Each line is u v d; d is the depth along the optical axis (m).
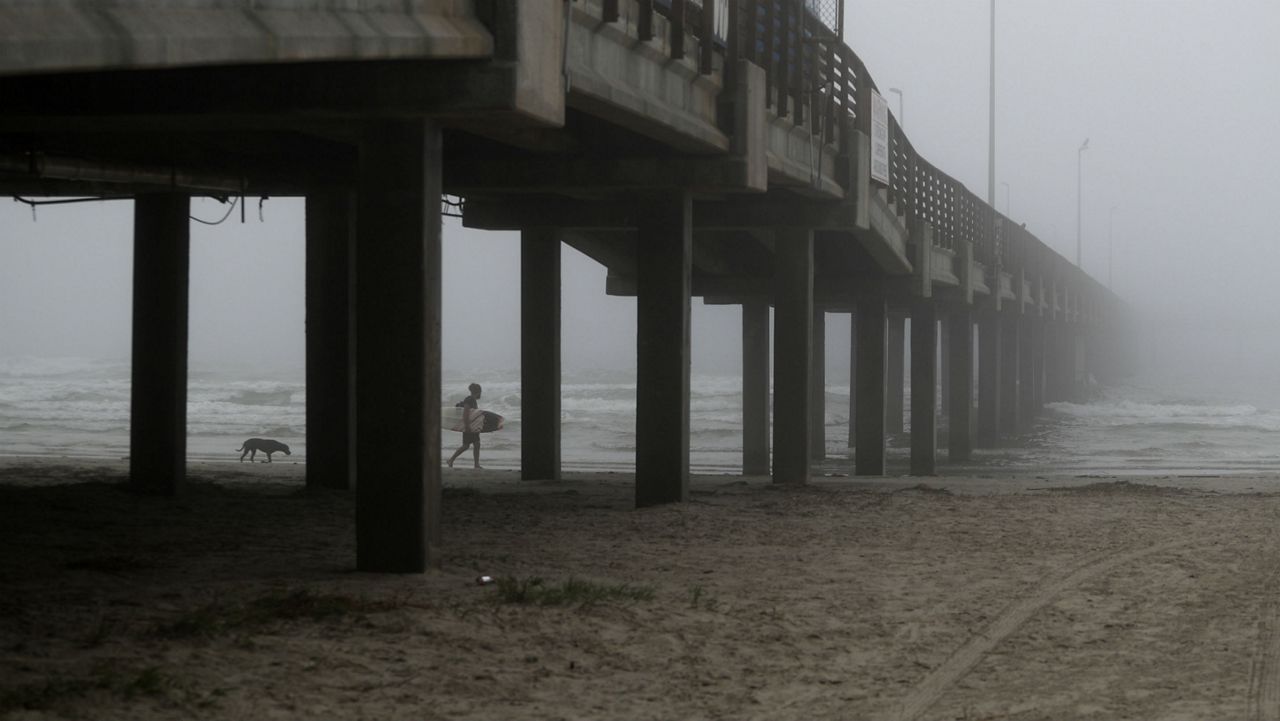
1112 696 7.80
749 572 12.19
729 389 94.94
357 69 10.62
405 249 11.01
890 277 30.08
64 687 7.02
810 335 22.83
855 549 13.86
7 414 59.81
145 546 12.97
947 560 13.15
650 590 10.80
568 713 7.20
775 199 22.23
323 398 19.20
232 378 111.44
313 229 19.08
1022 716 7.32
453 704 7.29
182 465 18.00
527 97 10.75
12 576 10.74
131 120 10.77
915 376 34.25
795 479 22.89
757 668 8.41
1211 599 11.10
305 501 17.72
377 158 11.01
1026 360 56.38
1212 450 43.94
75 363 132.50
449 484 22.81
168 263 17.64
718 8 16.67
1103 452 43.25
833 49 21.59
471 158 17.06
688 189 17.08
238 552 12.70
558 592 10.39
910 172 29.53
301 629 8.83
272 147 16.73
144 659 7.81
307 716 6.91
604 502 18.89
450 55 9.91
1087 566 12.84
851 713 7.37
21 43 5.95
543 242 23.27
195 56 7.20
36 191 17.44
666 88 14.86
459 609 9.68
